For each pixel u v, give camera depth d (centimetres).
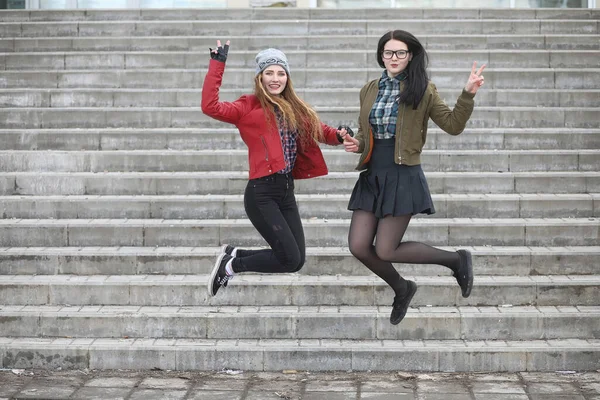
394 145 467
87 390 517
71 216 676
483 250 624
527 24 970
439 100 468
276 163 471
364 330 568
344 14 1005
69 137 757
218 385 527
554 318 564
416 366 547
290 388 521
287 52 891
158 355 552
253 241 645
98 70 887
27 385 525
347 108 780
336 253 614
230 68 895
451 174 700
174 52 899
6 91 830
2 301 598
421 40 942
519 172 718
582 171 721
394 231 470
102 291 596
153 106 825
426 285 589
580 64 889
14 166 729
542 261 612
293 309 582
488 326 565
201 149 754
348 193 693
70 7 1266
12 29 976
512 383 525
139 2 1262
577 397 500
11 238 649
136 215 674
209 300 594
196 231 646
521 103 821
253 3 1224
